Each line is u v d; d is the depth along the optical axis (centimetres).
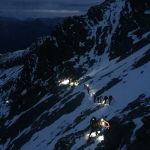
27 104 12106
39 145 7406
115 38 11812
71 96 9219
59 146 6000
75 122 7012
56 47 13288
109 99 6606
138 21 11388
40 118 9494
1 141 10638
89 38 12938
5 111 13938
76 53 12788
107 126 4691
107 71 9456
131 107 5694
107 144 4344
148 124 3969
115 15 13112
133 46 10256
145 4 11556
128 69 8275
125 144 4038
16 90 14438
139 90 6462
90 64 11544
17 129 10506
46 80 12488
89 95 8250
